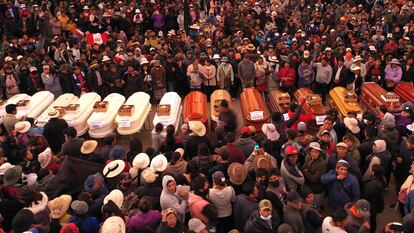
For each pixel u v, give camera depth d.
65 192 6.76
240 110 12.60
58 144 9.28
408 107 8.96
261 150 7.00
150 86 12.84
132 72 12.48
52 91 12.44
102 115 10.09
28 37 16.55
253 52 13.69
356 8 19.34
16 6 18.38
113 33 16.02
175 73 13.04
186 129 8.72
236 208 5.88
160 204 6.01
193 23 18.64
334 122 8.57
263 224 5.24
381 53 14.69
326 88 12.79
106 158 7.57
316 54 13.53
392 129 7.77
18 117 9.76
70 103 11.02
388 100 10.26
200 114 9.87
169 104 10.46
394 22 18.41
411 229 5.34
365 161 7.36
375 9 19.34
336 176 6.35
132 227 5.50
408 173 7.28
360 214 5.29
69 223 5.25
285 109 10.32
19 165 7.06
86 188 6.21
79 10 18.81
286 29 17.92
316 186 6.70
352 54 13.73
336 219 5.16
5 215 5.96
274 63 12.88
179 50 13.64
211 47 14.01
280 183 6.20
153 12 18.58
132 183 6.66
